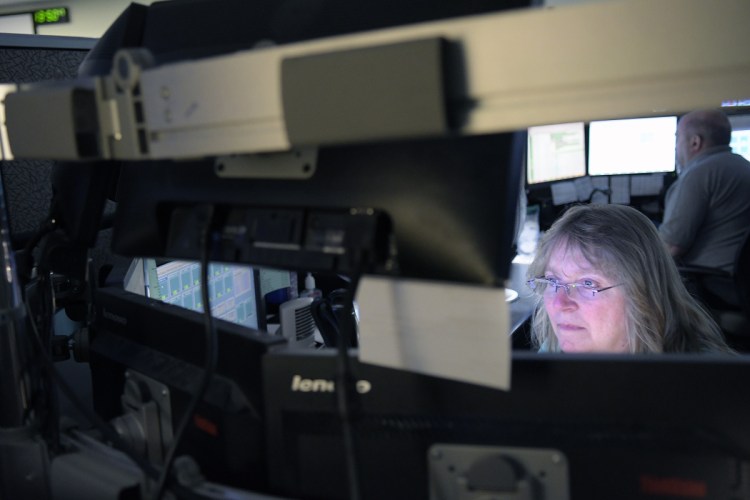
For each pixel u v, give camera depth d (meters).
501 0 0.50
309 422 0.57
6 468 0.67
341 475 0.57
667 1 0.35
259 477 0.61
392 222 0.51
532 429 0.52
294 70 0.41
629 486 0.51
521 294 1.98
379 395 0.55
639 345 1.12
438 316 0.50
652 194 3.52
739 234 2.72
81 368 1.07
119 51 0.48
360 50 0.39
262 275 1.62
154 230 0.64
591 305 1.13
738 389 0.48
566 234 1.16
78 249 0.74
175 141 0.47
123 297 0.78
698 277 2.49
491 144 0.48
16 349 0.66
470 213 0.48
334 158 0.53
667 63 0.35
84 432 0.72
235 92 0.44
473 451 0.53
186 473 0.58
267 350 0.58
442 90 0.37
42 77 1.12
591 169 3.52
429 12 0.52
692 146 2.81
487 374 0.48
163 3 0.67
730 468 0.49
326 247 0.53
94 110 0.50
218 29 0.62
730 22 0.34
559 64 0.37
